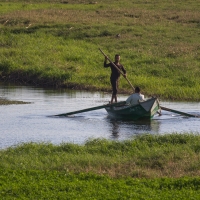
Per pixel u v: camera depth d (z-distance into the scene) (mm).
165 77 109438
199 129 70500
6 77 115062
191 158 49594
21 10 181375
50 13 174000
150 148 54031
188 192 40281
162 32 149750
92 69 117562
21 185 41656
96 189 40844
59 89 105375
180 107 86438
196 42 138750
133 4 198250
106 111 84188
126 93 99312
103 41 141125
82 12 178375
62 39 143250
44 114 80250
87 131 69250
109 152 52812
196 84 102500
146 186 42156
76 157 49656
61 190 40969
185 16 170125
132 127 72312
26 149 54438
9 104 88125
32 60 123188
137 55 125875
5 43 139000
